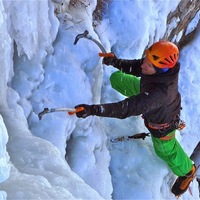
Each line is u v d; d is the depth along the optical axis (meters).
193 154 6.12
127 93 3.86
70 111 2.99
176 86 3.28
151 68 3.15
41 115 2.90
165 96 3.21
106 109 3.04
